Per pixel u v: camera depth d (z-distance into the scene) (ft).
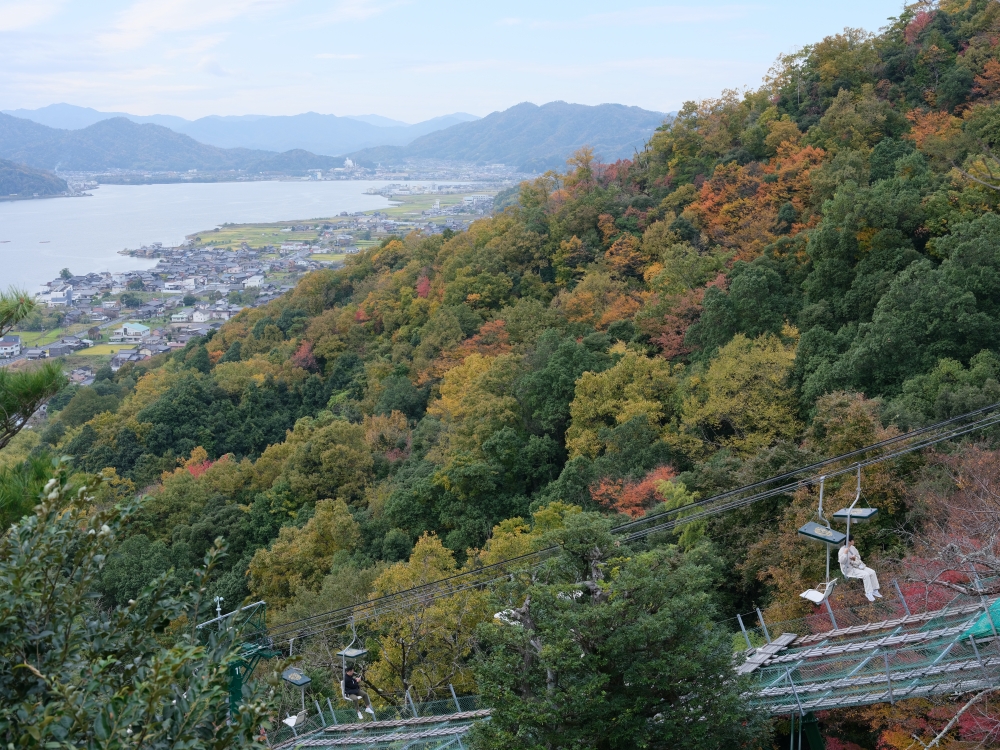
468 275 307.99
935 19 291.17
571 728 48.62
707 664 51.19
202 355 378.53
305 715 76.38
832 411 106.73
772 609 81.25
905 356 129.90
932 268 143.64
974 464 83.20
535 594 51.34
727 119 308.60
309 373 325.01
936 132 227.81
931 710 55.42
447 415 223.92
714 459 130.93
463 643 94.32
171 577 31.35
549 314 246.27
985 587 59.11
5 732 24.50
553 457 181.57
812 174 228.22
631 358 172.86
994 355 123.13
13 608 25.94
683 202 279.28
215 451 270.87
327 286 431.43
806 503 91.50
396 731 67.51
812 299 173.06
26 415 38.83
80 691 24.93
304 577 157.38
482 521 163.84
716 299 177.27
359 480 206.28
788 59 315.58
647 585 51.55
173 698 25.14
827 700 55.62
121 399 350.84
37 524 28.22
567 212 307.58
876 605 65.36
